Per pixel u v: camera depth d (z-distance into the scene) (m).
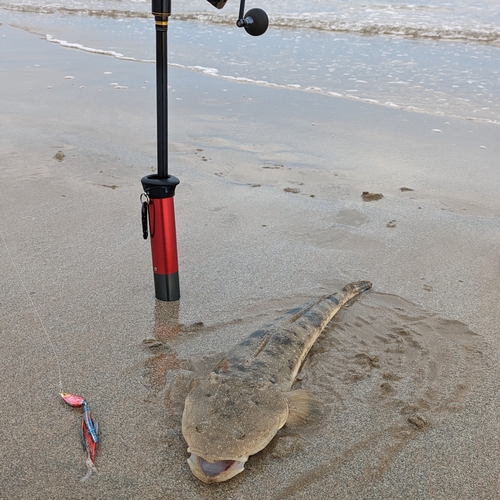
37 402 0.72
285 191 1.51
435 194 1.53
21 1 5.33
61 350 0.82
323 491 0.60
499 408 0.73
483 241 1.25
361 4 4.87
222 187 1.53
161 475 0.61
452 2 4.93
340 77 2.87
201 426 0.60
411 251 1.19
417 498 0.59
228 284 1.04
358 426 0.69
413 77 2.87
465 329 0.91
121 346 0.84
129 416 0.70
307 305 0.94
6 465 0.61
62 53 3.29
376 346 0.86
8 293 0.98
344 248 1.20
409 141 1.97
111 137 1.90
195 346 0.85
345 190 1.54
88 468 0.62
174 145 1.87
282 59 3.25
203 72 2.94
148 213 0.96
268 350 0.77
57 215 1.30
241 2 0.88
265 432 0.62
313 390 0.75
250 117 2.22
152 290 1.01
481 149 1.90
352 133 2.05
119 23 4.43
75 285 1.01
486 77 2.85
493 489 0.60
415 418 0.69
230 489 0.60
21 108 2.19
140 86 2.60
